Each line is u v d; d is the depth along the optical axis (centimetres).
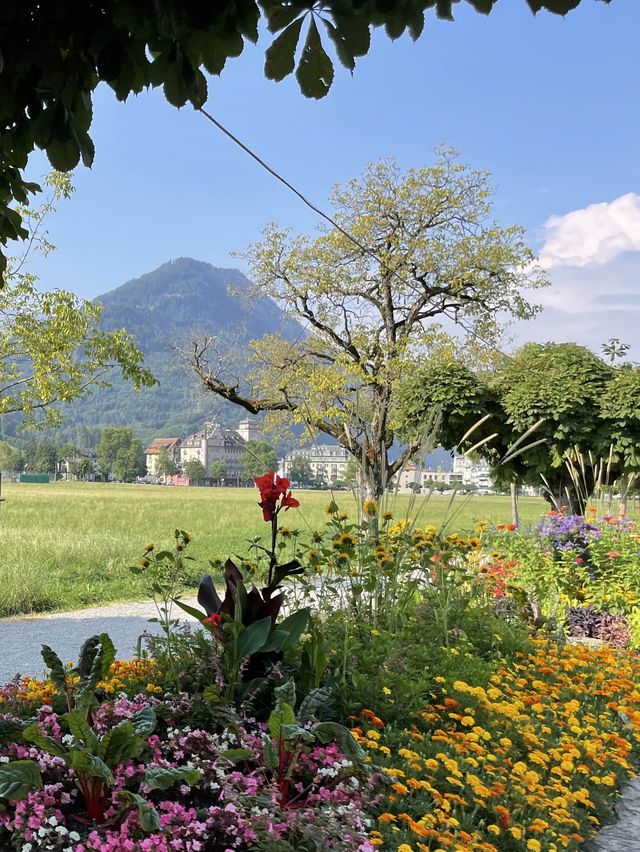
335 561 456
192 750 303
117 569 1305
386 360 1600
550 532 809
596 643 718
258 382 1775
